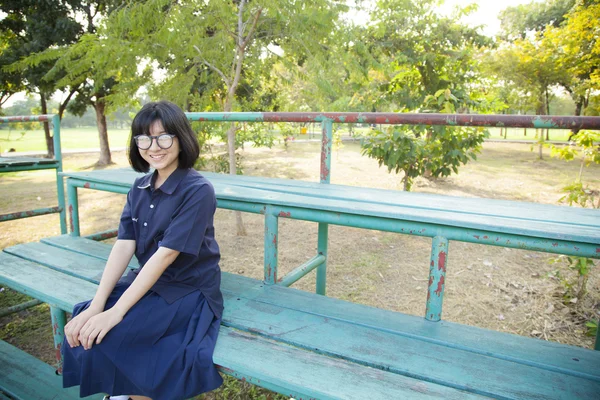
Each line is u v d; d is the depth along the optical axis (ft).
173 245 4.64
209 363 4.25
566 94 69.15
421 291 11.58
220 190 7.07
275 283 6.31
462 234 4.80
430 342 4.65
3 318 10.55
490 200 6.63
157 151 4.82
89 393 4.46
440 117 6.77
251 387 7.86
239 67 15.28
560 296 11.14
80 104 46.03
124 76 15.26
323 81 13.78
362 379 3.94
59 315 7.05
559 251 4.35
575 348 4.55
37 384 7.05
